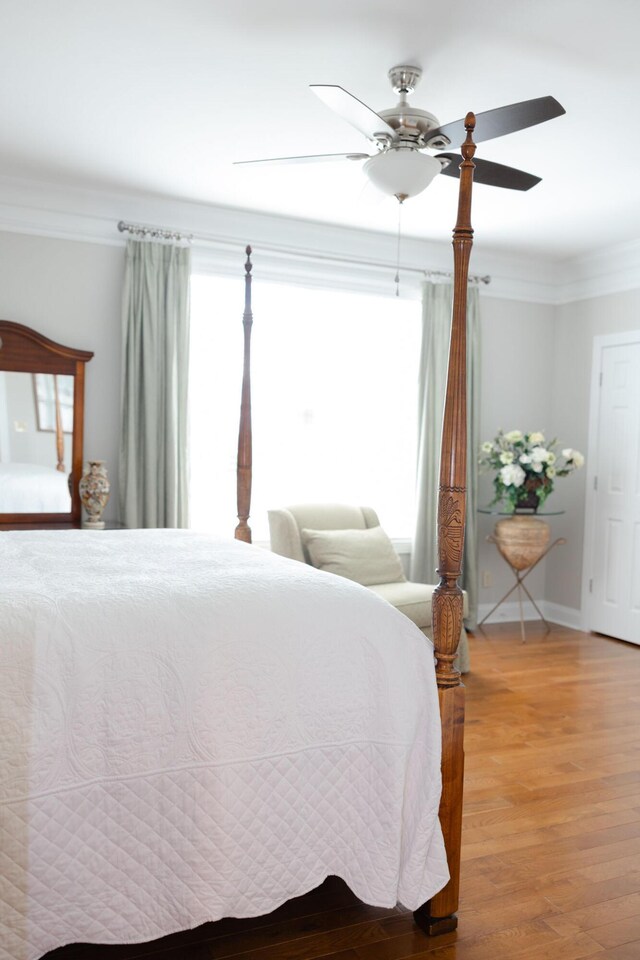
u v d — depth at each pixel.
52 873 1.51
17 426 4.18
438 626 1.96
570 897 2.12
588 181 3.81
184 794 1.63
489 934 1.95
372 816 1.85
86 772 1.54
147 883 1.61
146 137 3.43
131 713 1.59
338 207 4.39
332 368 5.10
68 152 3.63
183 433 4.46
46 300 4.24
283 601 1.85
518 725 3.46
